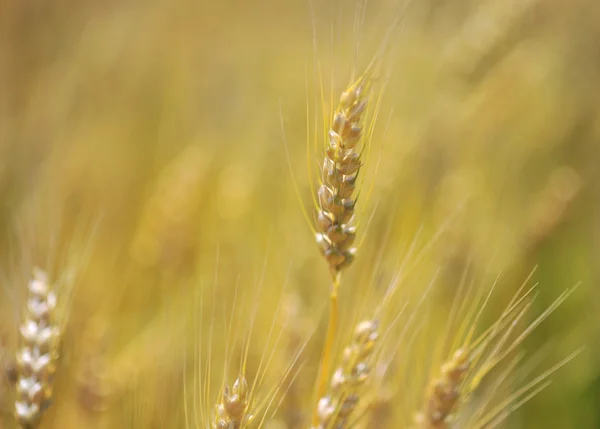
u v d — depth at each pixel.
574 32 1.23
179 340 0.83
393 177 0.92
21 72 1.28
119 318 0.90
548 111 1.17
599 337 0.93
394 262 0.85
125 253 1.01
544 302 0.94
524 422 0.90
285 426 0.77
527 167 1.15
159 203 0.94
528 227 0.99
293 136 1.20
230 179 1.07
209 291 0.88
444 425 0.74
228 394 0.67
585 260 0.99
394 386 0.79
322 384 0.71
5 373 0.75
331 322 0.71
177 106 1.32
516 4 1.08
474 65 1.08
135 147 1.23
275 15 1.55
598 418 0.89
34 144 1.08
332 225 0.69
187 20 1.50
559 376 0.91
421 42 1.14
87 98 1.24
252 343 0.82
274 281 0.88
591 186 1.10
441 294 0.89
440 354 0.76
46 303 0.73
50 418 0.79
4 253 0.94
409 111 1.06
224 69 1.42
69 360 0.79
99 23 1.35
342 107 0.68
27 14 1.34
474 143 1.09
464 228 0.92
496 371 0.87
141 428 0.77
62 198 0.96
